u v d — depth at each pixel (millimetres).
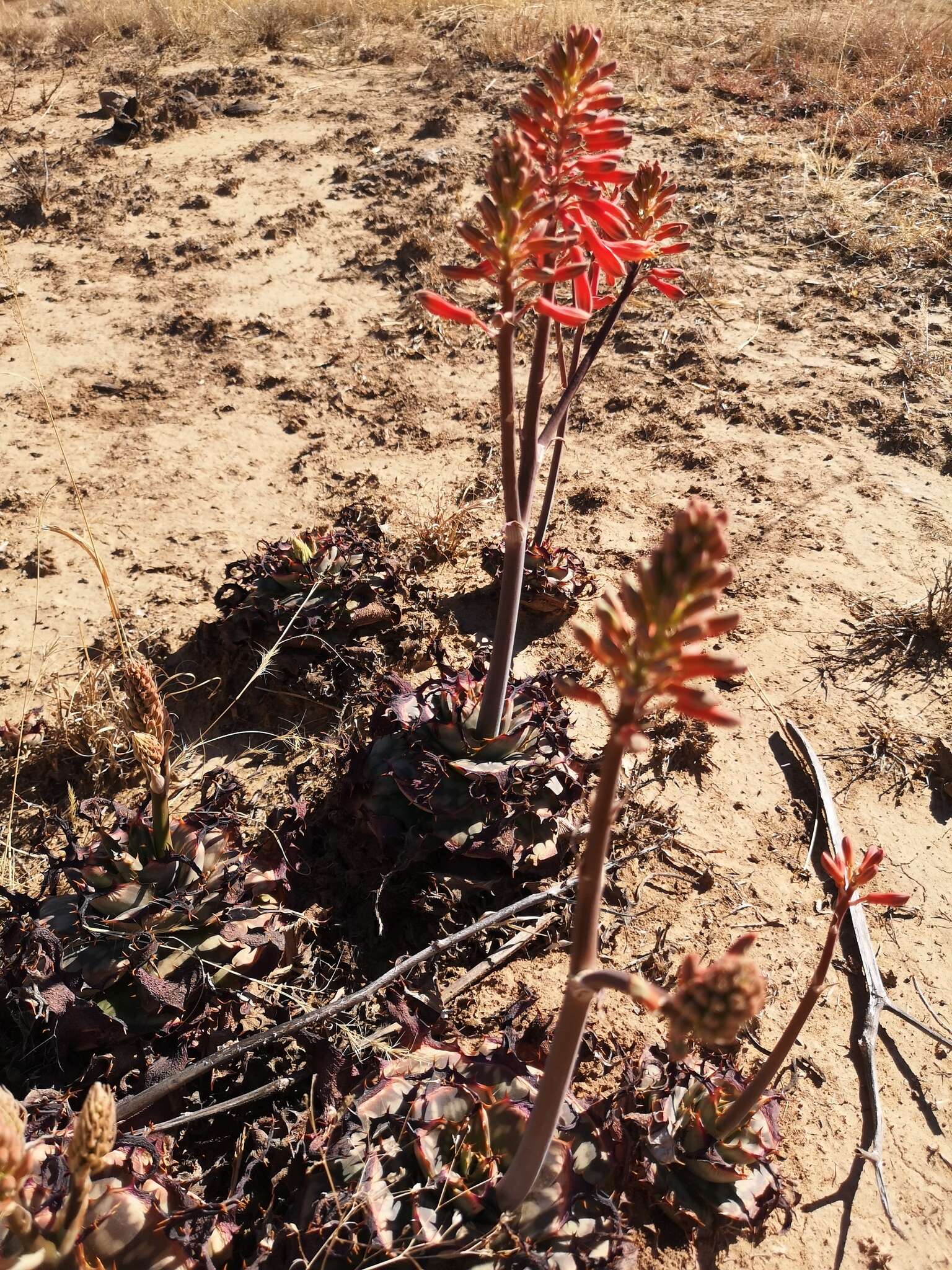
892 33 11359
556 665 4344
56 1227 1800
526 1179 2068
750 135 9398
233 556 4941
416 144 9258
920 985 3227
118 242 7852
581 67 2381
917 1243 2592
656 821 3633
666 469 5637
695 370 6402
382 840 3229
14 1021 2703
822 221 7957
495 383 6383
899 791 3871
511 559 2838
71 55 11945
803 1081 2936
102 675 4141
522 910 3234
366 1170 2234
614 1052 2916
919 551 5023
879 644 4520
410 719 3354
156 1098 2426
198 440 5836
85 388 6250
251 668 4176
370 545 4375
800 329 6805
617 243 2531
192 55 11727
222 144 9477
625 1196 2500
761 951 3297
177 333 6801
